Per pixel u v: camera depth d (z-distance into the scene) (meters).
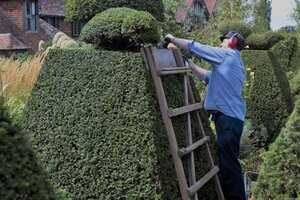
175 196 3.73
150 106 3.55
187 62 4.44
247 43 9.32
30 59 7.71
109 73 3.70
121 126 3.63
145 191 3.54
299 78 11.44
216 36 11.94
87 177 3.76
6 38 21.08
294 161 3.04
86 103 3.78
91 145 3.74
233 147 4.47
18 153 2.07
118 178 3.64
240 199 4.50
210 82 4.55
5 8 24.83
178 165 3.64
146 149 3.53
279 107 8.77
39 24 25.95
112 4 4.05
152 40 3.83
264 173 3.15
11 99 5.43
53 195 2.25
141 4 4.09
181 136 3.97
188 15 14.85
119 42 3.88
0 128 2.02
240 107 4.54
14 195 2.00
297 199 2.98
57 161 3.88
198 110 4.47
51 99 3.95
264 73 8.89
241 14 16.98
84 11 4.09
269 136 8.84
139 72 3.59
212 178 4.43
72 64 3.88
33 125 3.99
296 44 14.16
